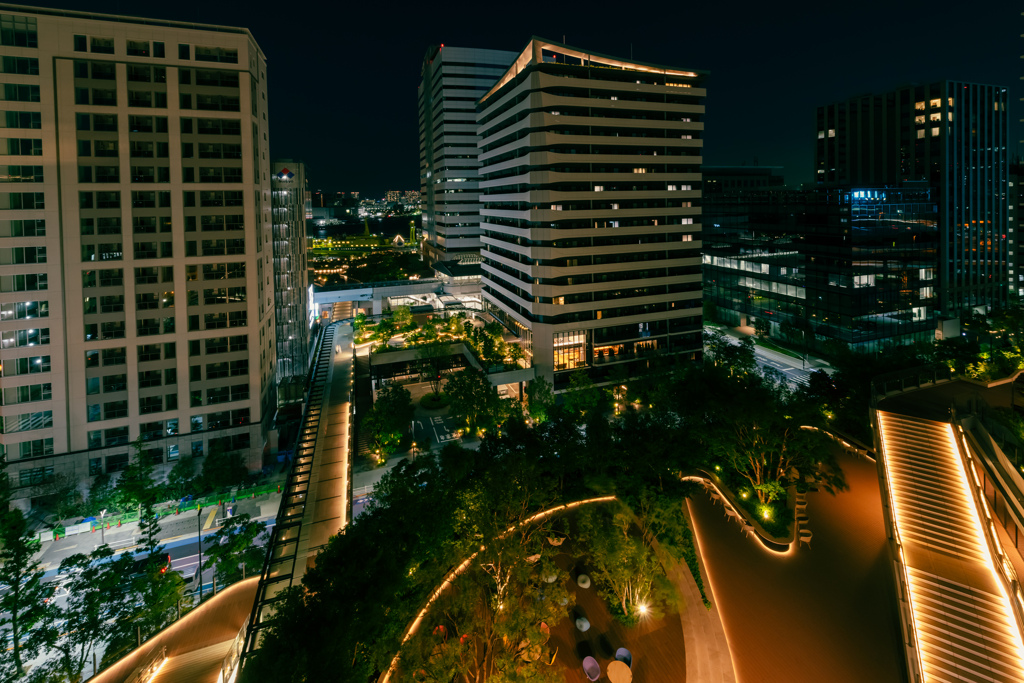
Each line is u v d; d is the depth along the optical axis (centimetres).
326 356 11519
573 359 9150
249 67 7406
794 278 11294
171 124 7038
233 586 4788
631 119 8956
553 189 8612
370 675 2808
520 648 2903
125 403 7138
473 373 8038
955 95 11306
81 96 6612
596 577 3606
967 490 3447
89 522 6500
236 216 7475
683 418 5725
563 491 4862
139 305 7075
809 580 3575
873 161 13012
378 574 3103
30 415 6688
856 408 5362
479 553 3416
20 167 6419
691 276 9694
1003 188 11925
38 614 3916
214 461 6725
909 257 10494
